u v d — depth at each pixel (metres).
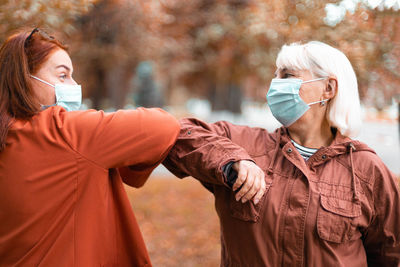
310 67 1.73
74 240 1.52
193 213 5.94
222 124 1.91
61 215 1.53
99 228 1.55
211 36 9.85
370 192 1.62
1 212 1.53
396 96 5.00
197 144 1.71
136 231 1.67
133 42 8.63
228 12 9.84
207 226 5.50
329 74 1.71
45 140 1.53
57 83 1.68
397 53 4.54
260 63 7.11
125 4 7.11
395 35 4.42
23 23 3.13
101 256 1.56
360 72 4.42
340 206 1.59
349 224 1.58
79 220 1.53
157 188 7.11
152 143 1.57
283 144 1.75
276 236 1.61
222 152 1.64
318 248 1.59
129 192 6.86
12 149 1.53
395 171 7.37
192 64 11.83
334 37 4.34
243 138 1.83
